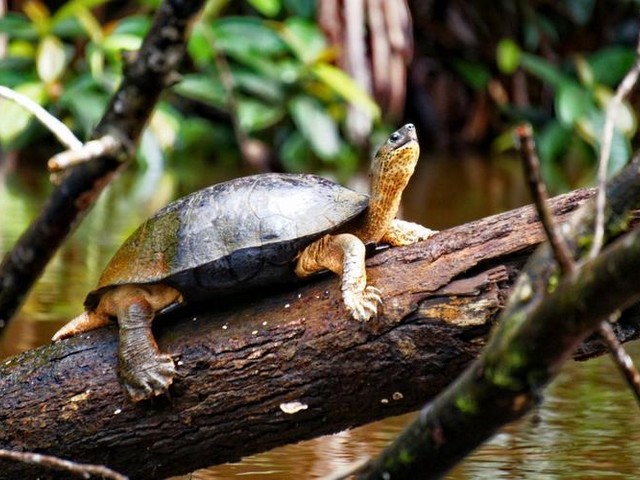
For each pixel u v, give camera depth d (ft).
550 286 11.64
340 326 16.84
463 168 63.00
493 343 11.84
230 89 63.87
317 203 17.75
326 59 64.75
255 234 17.29
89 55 62.69
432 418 12.25
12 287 12.76
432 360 16.51
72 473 17.49
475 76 72.43
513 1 74.23
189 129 67.51
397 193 17.84
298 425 17.16
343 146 66.13
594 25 75.82
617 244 10.73
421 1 74.13
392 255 17.38
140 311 17.63
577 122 63.46
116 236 43.04
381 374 16.71
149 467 17.57
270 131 68.80
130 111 11.90
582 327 11.08
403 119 74.33
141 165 62.54
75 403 17.44
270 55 67.72
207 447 17.37
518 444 19.98
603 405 22.70
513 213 17.12
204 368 17.21
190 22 11.73
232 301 17.97
